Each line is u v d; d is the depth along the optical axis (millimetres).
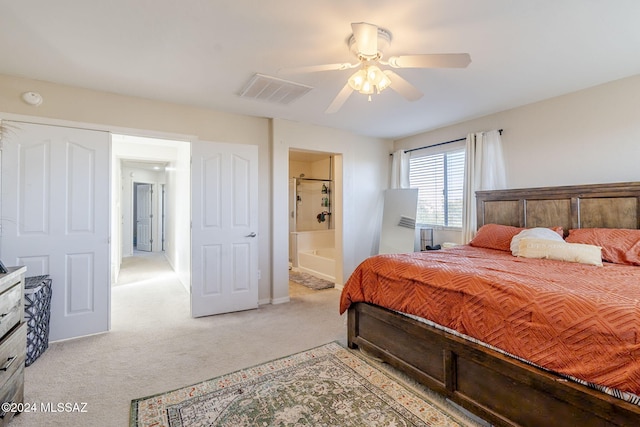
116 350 2578
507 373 1533
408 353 2098
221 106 3455
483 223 3742
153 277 5375
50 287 2666
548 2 1725
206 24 1930
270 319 3340
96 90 2971
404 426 1676
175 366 2307
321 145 4309
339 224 4676
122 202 7289
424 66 1913
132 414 1760
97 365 2322
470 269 2023
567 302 1437
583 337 1322
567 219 3020
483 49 2248
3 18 1842
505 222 3520
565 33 2043
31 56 2314
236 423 1688
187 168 4422
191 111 3459
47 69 2531
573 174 3115
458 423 1699
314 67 2002
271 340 2777
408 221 4648
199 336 2871
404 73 2645
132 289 4586
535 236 2764
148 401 1880
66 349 2596
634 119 2738
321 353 2514
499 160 3662
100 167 2977
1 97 2613
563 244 2488
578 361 1319
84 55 2311
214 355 2482
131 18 1861
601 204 2807
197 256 3406
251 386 2039
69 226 2832
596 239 2586
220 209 3545
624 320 1252
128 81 2779
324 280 5238
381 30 1981
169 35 2051
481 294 1731
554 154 3246
